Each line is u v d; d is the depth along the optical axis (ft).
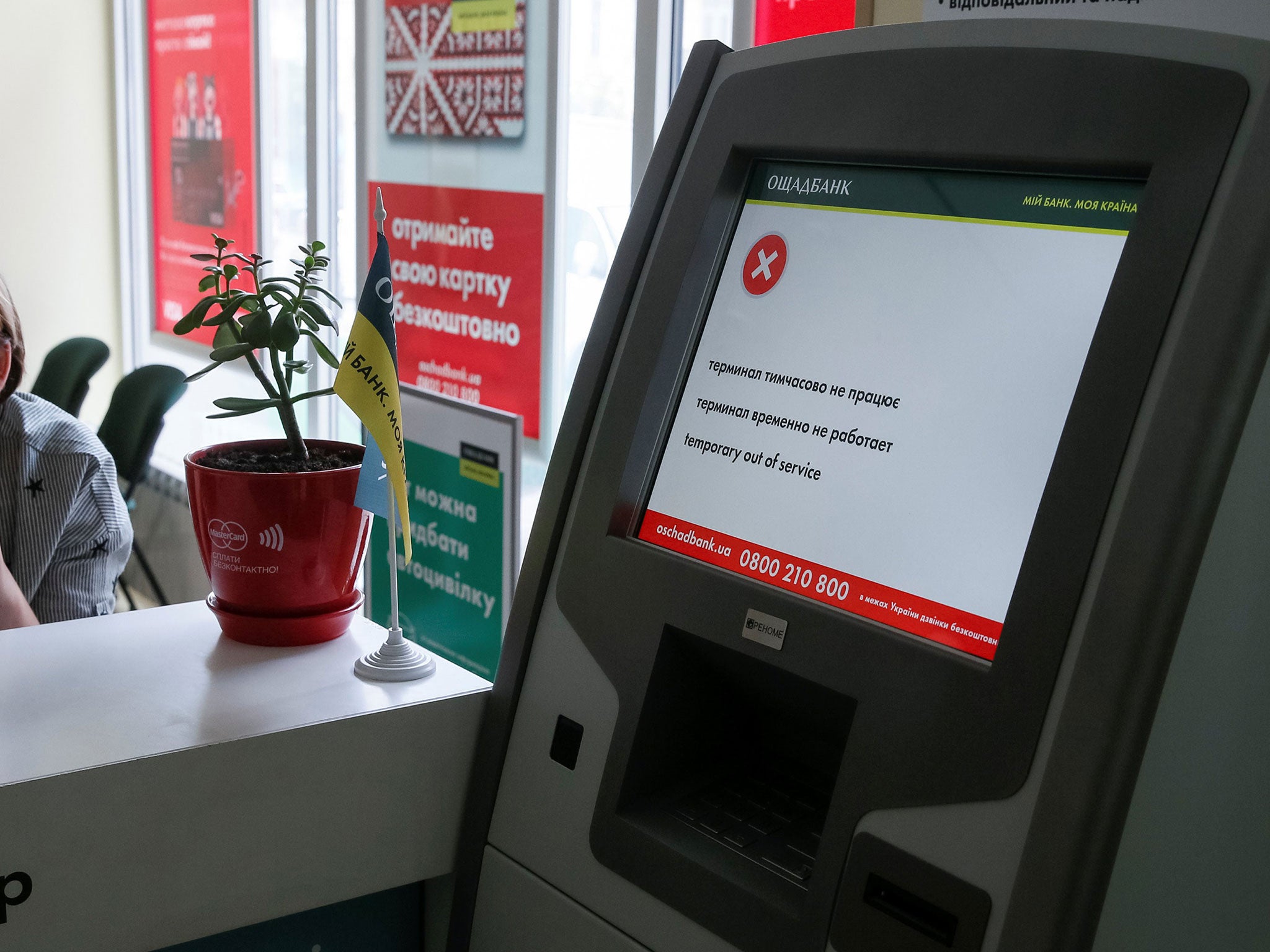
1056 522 2.50
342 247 10.45
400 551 5.97
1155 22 3.34
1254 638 2.60
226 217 12.94
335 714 3.37
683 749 3.34
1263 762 2.73
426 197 8.35
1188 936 2.61
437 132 8.15
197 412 14.16
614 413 3.47
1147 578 2.32
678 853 3.01
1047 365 2.69
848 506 2.98
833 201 3.25
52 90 14.65
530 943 3.38
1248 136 2.43
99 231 15.34
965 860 2.48
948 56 2.98
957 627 2.70
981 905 2.43
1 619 5.38
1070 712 2.37
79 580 6.15
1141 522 2.36
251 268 4.03
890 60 3.11
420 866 3.61
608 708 3.27
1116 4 3.43
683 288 3.41
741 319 3.38
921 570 2.80
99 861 2.96
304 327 4.24
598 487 3.45
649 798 3.27
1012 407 2.73
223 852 3.17
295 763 3.27
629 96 6.49
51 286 15.05
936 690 2.61
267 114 11.82
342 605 4.03
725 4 5.97
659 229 3.57
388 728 3.44
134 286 15.60
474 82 7.70
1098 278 2.66
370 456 3.71
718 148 3.46
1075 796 2.32
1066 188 2.78
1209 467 2.32
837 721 3.07
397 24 8.46
